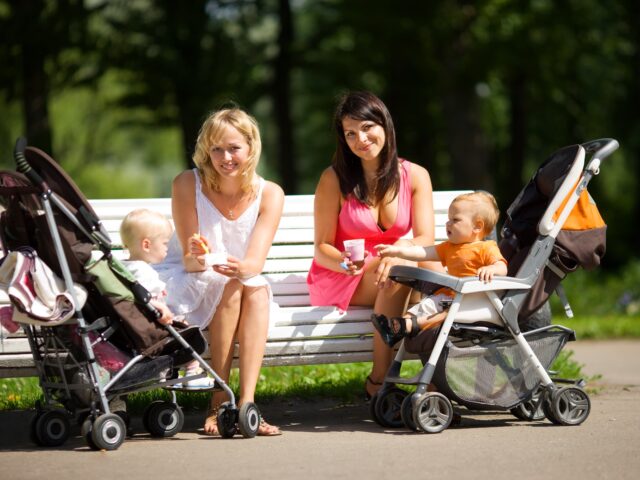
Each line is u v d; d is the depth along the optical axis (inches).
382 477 315.6
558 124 2081.7
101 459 353.1
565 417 414.6
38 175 358.3
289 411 482.0
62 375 379.2
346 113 448.8
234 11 1660.9
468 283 398.6
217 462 343.6
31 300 359.6
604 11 1863.9
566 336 428.8
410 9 1566.2
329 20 1734.7
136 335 378.0
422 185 462.3
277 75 1720.0
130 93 1551.4
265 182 432.1
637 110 2003.0
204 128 419.2
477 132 1590.8
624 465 331.9
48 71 1451.8
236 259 404.2
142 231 402.6
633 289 1348.4
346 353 454.3
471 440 382.0
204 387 406.6
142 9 1530.5
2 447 386.9
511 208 450.0
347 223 459.5
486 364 406.9
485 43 1541.6
